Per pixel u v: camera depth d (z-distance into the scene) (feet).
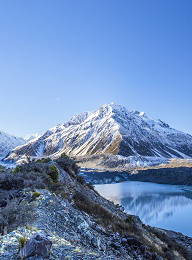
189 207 264.11
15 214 36.94
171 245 89.56
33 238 26.08
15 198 47.98
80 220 47.47
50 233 35.22
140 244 53.57
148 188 464.65
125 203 291.79
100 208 68.28
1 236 30.40
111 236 52.44
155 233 100.58
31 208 40.55
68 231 40.42
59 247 30.22
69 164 116.98
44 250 25.41
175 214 231.91
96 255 32.68
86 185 122.83
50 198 51.83
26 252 24.79
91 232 45.80
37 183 61.77
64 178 96.07
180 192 401.29
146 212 241.14
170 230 165.27
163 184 561.02
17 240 29.32
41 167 81.15
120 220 71.05
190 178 556.51
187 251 94.58
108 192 398.21
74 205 59.72
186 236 147.54
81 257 29.27
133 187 488.44
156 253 56.80
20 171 77.15
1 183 57.82
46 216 41.50
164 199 322.34
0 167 104.94
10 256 25.27
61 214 45.52
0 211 37.45
